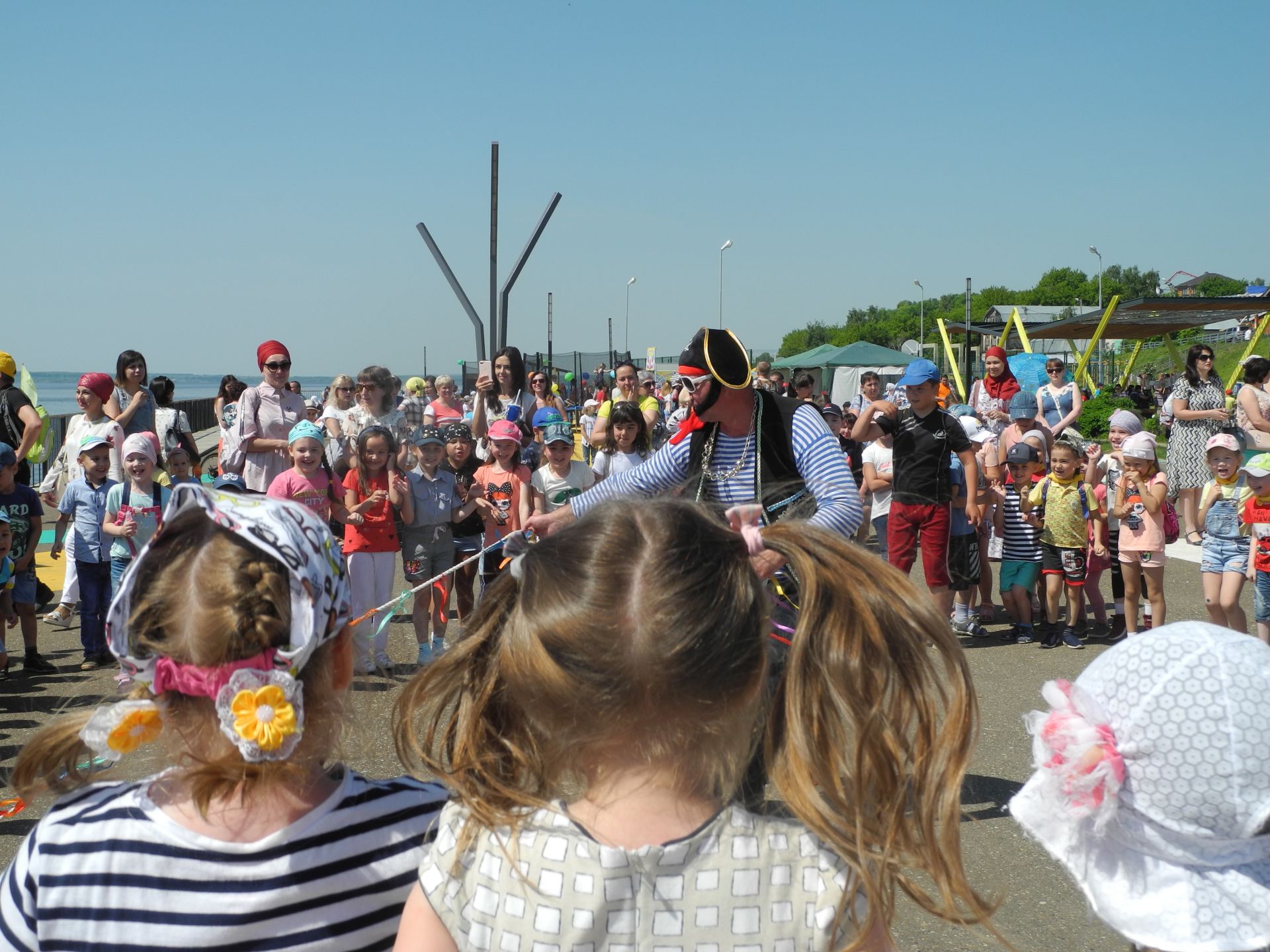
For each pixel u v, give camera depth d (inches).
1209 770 68.4
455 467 295.9
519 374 398.0
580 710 53.7
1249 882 70.2
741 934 53.9
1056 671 277.1
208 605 56.5
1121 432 305.6
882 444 343.3
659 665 52.7
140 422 371.9
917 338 3961.6
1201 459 426.3
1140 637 74.2
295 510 60.5
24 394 366.9
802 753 59.0
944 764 60.1
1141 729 70.3
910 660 60.6
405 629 319.3
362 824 62.6
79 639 319.6
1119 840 72.2
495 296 549.0
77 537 282.2
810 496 133.0
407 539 280.5
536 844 55.2
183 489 58.5
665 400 750.5
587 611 53.9
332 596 60.0
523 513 287.1
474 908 55.6
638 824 54.7
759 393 139.1
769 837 55.7
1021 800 76.2
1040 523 305.3
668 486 139.9
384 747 177.8
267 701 55.8
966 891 60.2
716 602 54.6
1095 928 144.3
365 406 395.9
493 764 62.8
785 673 61.6
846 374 1304.1
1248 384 440.1
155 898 59.2
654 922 53.6
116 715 58.4
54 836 60.4
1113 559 311.1
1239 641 71.6
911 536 290.5
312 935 60.7
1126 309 890.7
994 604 360.5
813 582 61.0
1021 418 323.0
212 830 59.9
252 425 320.8
